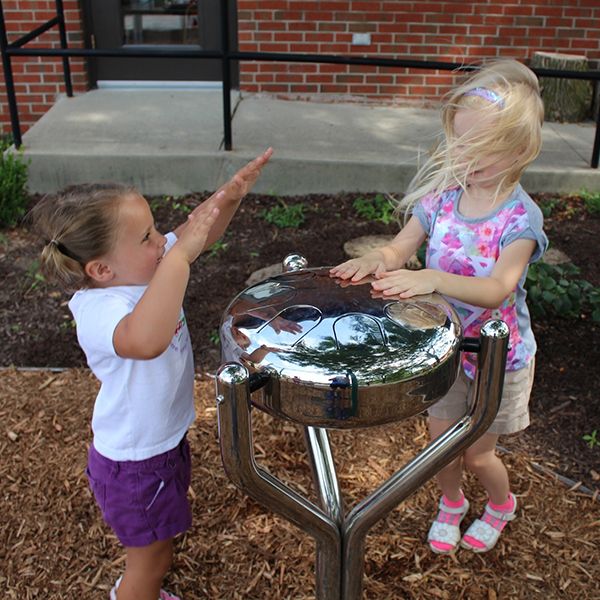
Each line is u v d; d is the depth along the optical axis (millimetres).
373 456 2566
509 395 1894
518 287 1858
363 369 1116
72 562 2150
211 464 2512
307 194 4969
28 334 3404
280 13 6078
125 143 5098
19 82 6344
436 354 1172
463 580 2070
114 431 1649
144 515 1702
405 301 1321
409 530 2238
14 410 2811
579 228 4441
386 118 5918
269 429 2682
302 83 6297
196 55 4617
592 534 2221
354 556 1417
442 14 6062
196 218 1438
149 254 1569
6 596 2043
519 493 2379
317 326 1207
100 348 1504
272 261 4070
